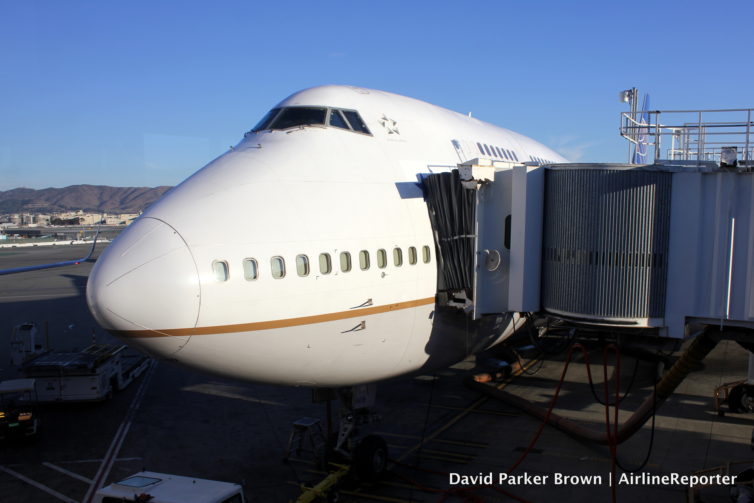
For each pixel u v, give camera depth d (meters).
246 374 11.54
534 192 13.21
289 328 11.17
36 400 18.30
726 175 11.72
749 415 18.33
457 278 13.62
